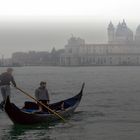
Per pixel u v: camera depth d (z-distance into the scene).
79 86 60.09
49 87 57.88
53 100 37.44
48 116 22.31
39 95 23.00
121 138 18.47
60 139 18.38
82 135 19.16
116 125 21.72
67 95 43.25
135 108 29.25
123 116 24.95
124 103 32.84
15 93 44.81
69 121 23.08
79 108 29.08
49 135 19.22
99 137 18.72
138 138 18.47
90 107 29.81
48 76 115.56
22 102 34.47
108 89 52.16
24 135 19.27
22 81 80.56
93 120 23.38
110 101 34.72
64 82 74.69
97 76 111.75
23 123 21.34
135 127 21.16
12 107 20.77
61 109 24.27
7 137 18.91
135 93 44.62
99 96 40.41
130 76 110.69
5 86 24.92
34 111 22.59
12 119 21.14
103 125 21.77
